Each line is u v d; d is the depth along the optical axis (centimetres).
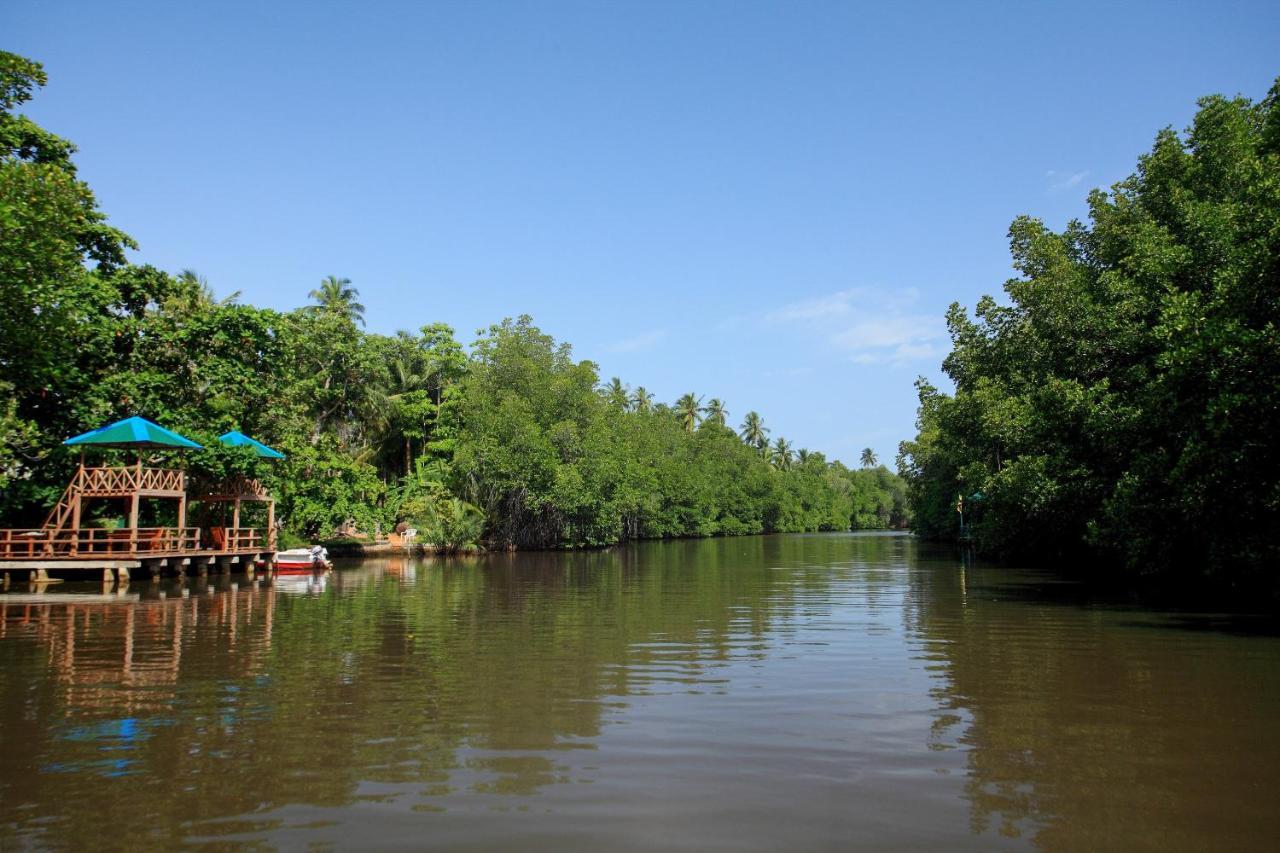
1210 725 895
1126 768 752
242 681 1154
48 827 623
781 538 8550
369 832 612
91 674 1207
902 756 793
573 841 594
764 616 1880
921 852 573
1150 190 2681
